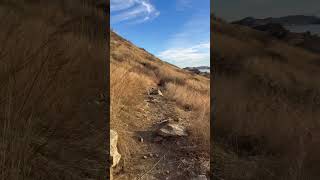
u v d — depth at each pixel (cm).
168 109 482
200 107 514
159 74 1555
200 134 302
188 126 359
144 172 230
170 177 229
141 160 253
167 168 245
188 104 577
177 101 596
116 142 246
